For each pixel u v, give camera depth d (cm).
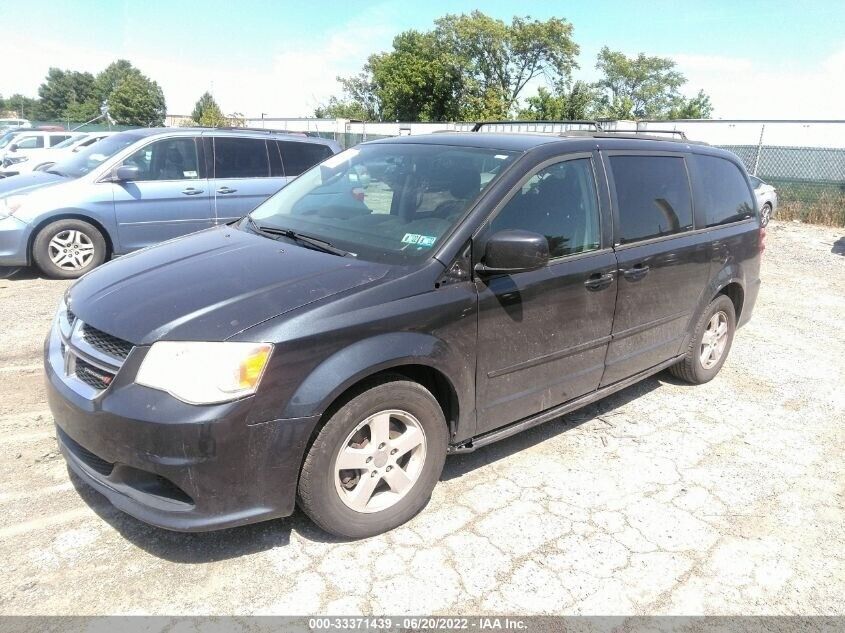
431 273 300
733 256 494
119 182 781
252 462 255
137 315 269
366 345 273
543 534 312
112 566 274
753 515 341
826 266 1092
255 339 253
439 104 5866
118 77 10625
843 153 2328
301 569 278
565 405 383
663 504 345
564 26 5516
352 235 339
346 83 7188
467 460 380
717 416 461
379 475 295
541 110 4759
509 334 328
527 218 339
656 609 270
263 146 884
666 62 6769
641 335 419
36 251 748
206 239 366
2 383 452
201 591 262
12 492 322
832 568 303
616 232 389
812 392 516
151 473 258
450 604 264
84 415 261
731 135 2922
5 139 2070
